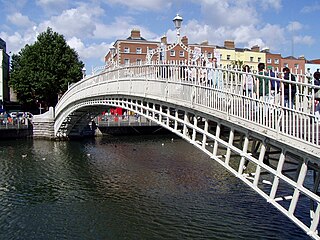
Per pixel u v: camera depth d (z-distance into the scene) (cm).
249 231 1457
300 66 6944
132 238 1421
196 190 2044
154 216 1647
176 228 1505
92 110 3756
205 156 3195
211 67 1285
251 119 1095
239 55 6600
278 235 1412
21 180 2342
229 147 1228
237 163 2462
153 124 5116
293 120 945
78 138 4494
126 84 2077
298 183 960
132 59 6234
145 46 6291
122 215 1670
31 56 5731
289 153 1100
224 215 1634
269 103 1019
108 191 2072
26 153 3341
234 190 2025
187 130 1523
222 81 1228
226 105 1203
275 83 1007
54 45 5881
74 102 3481
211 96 1288
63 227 1548
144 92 1825
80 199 1931
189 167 2695
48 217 1667
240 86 1159
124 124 4991
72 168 2702
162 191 2041
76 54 6234
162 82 1642
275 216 1606
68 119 4094
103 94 2519
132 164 2847
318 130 877
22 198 1958
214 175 2408
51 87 5650
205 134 1370
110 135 4953
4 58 6706
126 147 3812
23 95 5712
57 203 1867
